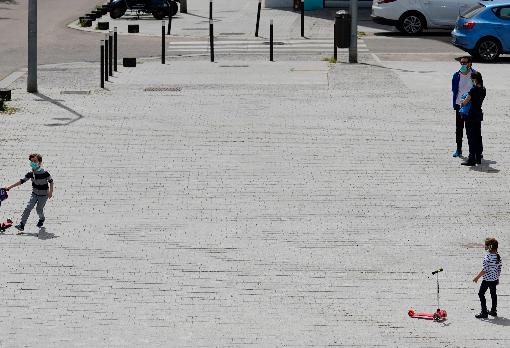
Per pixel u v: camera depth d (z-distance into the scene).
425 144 57.84
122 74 80.56
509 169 53.03
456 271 38.84
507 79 78.00
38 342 32.41
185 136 59.06
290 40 100.44
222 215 45.44
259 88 73.94
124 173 51.69
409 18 102.62
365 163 53.84
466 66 54.09
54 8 129.38
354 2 85.06
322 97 70.38
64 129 60.59
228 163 53.53
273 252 40.84
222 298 36.16
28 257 40.09
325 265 39.44
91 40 100.50
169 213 45.69
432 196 48.34
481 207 46.75
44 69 83.06
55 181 50.22
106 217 45.16
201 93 72.06
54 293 36.47
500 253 40.72
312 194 48.53
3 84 75.88
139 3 118.06
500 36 87.25
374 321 34.31
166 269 38.91
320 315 34.75
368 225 44.16
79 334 33.03
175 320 34.22
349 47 85.56
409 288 37.22
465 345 32.47
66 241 42.03
